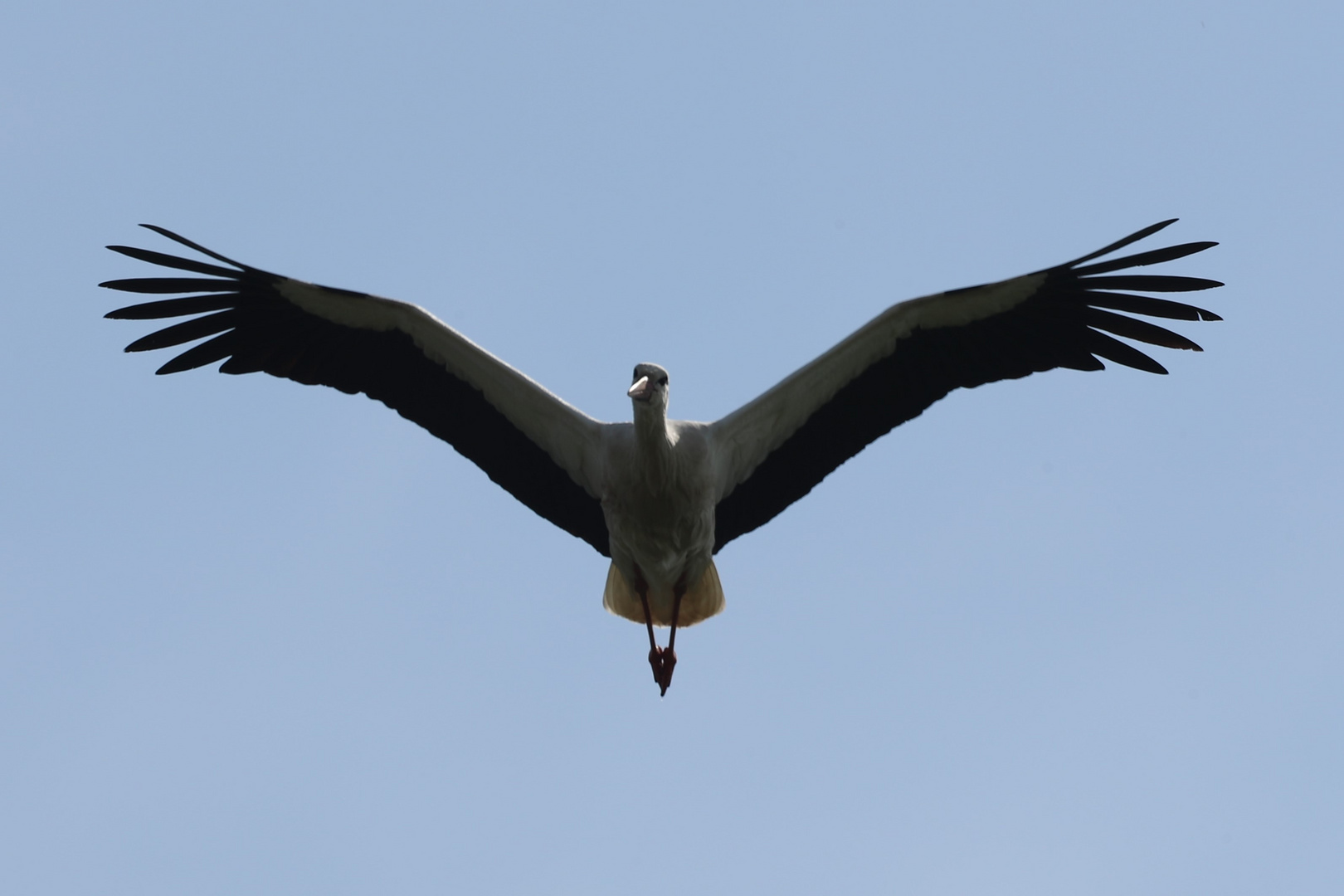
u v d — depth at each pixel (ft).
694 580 44.52
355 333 44.37
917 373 44.24
